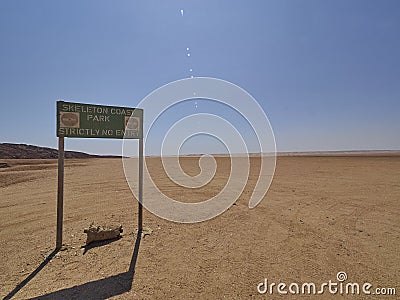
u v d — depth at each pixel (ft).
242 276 12.80
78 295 11.07
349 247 16.39
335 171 65.21
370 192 35.45
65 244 16.84
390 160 113.70
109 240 17.69
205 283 12.12
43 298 10.87
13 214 24.52
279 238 18.17
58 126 16.06
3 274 12.98
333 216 23.75
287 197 32.73
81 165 94.58
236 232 19.53
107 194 35.09
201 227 20.79
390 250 15.88
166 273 13.05
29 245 16.72
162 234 19.01
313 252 15.67
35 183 45.96
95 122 17.35
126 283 12.08
